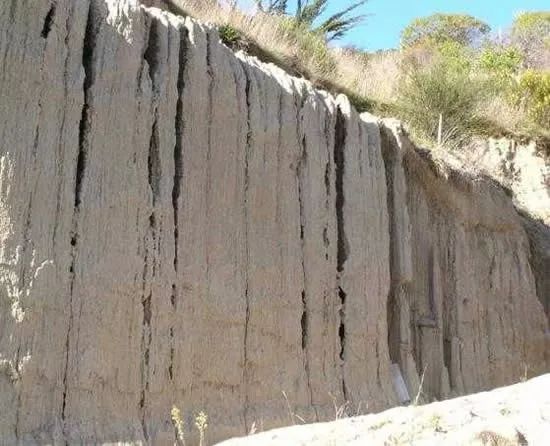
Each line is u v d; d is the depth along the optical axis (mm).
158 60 8531
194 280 8273
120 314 7375
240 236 9062
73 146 7309
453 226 14750
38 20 7223
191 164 8602
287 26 16750
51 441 6500
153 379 7562
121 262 7484
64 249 7008
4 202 6660
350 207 11180
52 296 6797
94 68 7746
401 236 12367
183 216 8344
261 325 9086
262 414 8711
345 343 10523
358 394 10352
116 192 7609
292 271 9750
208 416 8062
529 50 38438
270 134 9844
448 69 20359
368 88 18656
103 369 7098
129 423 7207
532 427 5051
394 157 12695
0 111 6785
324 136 10930
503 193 17250
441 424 5348
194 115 8789
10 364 6402
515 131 22094
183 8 13859
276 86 10234
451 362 13867
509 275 16156
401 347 11938
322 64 17047
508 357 15289
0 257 6543
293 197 10055
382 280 11414
